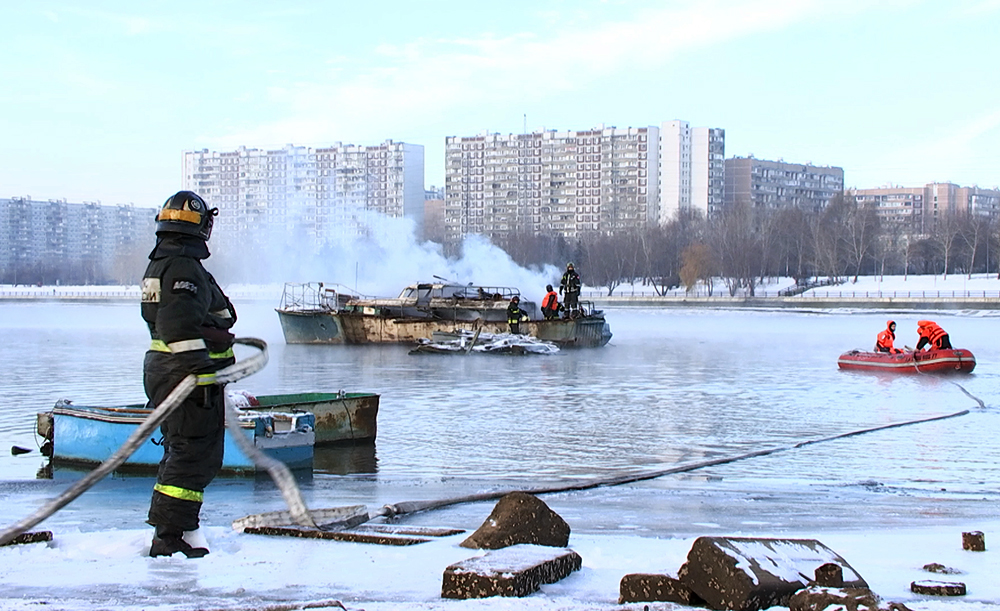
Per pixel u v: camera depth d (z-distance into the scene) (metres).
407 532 7.17
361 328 44.81
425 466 14.76
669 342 48.62
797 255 125.94
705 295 114.38
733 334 56.03
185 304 6.07
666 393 26.09
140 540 6.57
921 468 14.73
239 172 177.88
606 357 39.22
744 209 140.00
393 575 5.63
